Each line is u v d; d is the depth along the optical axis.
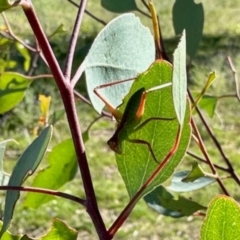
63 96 0.16
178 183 0.31
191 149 1.15
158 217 0.97
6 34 0.37
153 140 0.16
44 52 0.16
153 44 0.19
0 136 1.21
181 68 0.13
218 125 1.27
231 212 0.14
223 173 1.06
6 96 0.33
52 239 0.18
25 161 0.16
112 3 0.32
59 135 1.21
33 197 0.29
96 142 1.23
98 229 0.16
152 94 0.16
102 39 0.17
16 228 0.96
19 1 0.16
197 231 0.95
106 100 0.17
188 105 0.15
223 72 1.45
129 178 0.17
